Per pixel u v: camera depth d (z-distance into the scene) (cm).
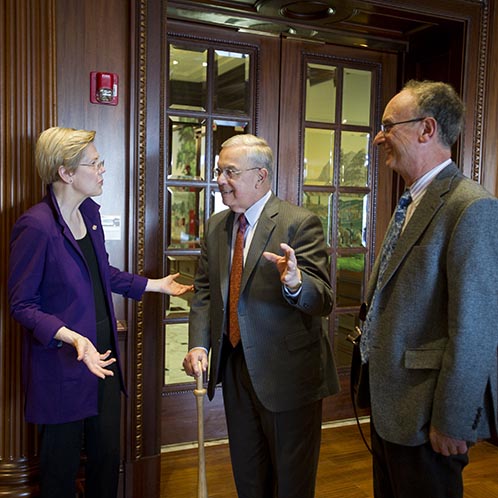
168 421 293
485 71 298
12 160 204
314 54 307
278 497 182
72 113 219
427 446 141
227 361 190
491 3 295
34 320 166
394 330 142
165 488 251
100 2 219
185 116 283
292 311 177
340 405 332
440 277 138
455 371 128
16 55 203
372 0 263
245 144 177
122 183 228
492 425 136
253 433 188
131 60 223
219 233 192
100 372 161
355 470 271
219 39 285
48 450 180
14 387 207
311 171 314
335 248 321
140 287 209
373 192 329
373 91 324
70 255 177
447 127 147
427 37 311
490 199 134
